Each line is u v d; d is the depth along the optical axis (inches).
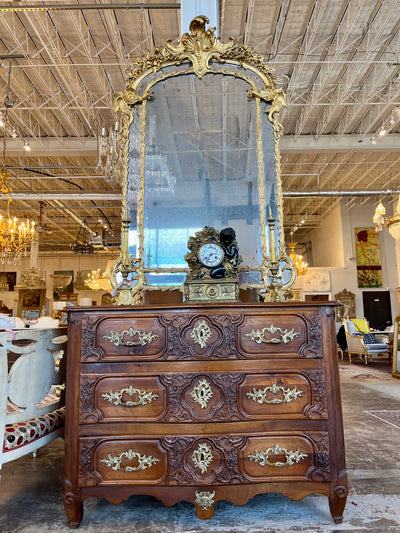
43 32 273.9
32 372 75.7
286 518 71.9
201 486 68.7
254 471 69.4
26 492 84.7
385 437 120.6
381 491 82.1
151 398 70.9
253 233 107.6
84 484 68.8
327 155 479.8
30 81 333.7
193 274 93.7
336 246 665.6
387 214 629.0
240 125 110.7
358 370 313.1
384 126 365.7
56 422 82.4
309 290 627.8
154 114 111.0
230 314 73.2
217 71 109.7
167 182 109.7
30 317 290.4
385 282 625.9
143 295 103.4
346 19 264.2
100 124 398.6
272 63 306.7
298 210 714.2
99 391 71.3
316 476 69.2
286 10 256.8
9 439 69.2
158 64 109.7
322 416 70.5
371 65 317.4
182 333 72.6
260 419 70.7
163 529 68.4
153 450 69.8
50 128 377.1
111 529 68.5
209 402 70.7
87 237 813.9
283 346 72.6
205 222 108.5
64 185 568.7
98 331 73.0
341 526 68.6
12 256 417.1
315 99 335.6
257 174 109.3
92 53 301.1
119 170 247.9
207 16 121.6
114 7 216.5
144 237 106.4
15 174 513.0
